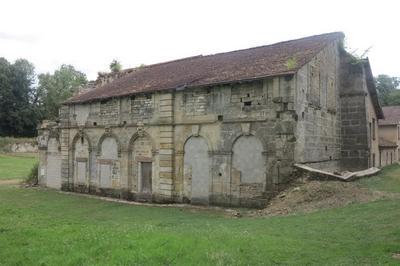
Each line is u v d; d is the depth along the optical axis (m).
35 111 85.81
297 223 13.98
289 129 19.88
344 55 27.56
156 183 25.45
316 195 17.81
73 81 95.75
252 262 9.30
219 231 12.30
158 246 10.23
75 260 9.77
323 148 23.91
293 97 19.91
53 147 34.94
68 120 32.75
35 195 30.00
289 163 19.83
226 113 22.25
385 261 9.09
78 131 31.75
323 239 11.34
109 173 29.12
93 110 30.48
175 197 24.55
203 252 9.77
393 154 44.88
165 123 24.91
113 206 24.23
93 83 38.75
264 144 20.66
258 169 20.95
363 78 27.31
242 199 21.50
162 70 31.33
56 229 13.12
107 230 12.51
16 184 37.25
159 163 25.28
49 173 35.25
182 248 10.02
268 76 20.05
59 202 26.41
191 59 32.44
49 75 94.56
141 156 26.61
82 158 31.52
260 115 20.89
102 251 10.27
